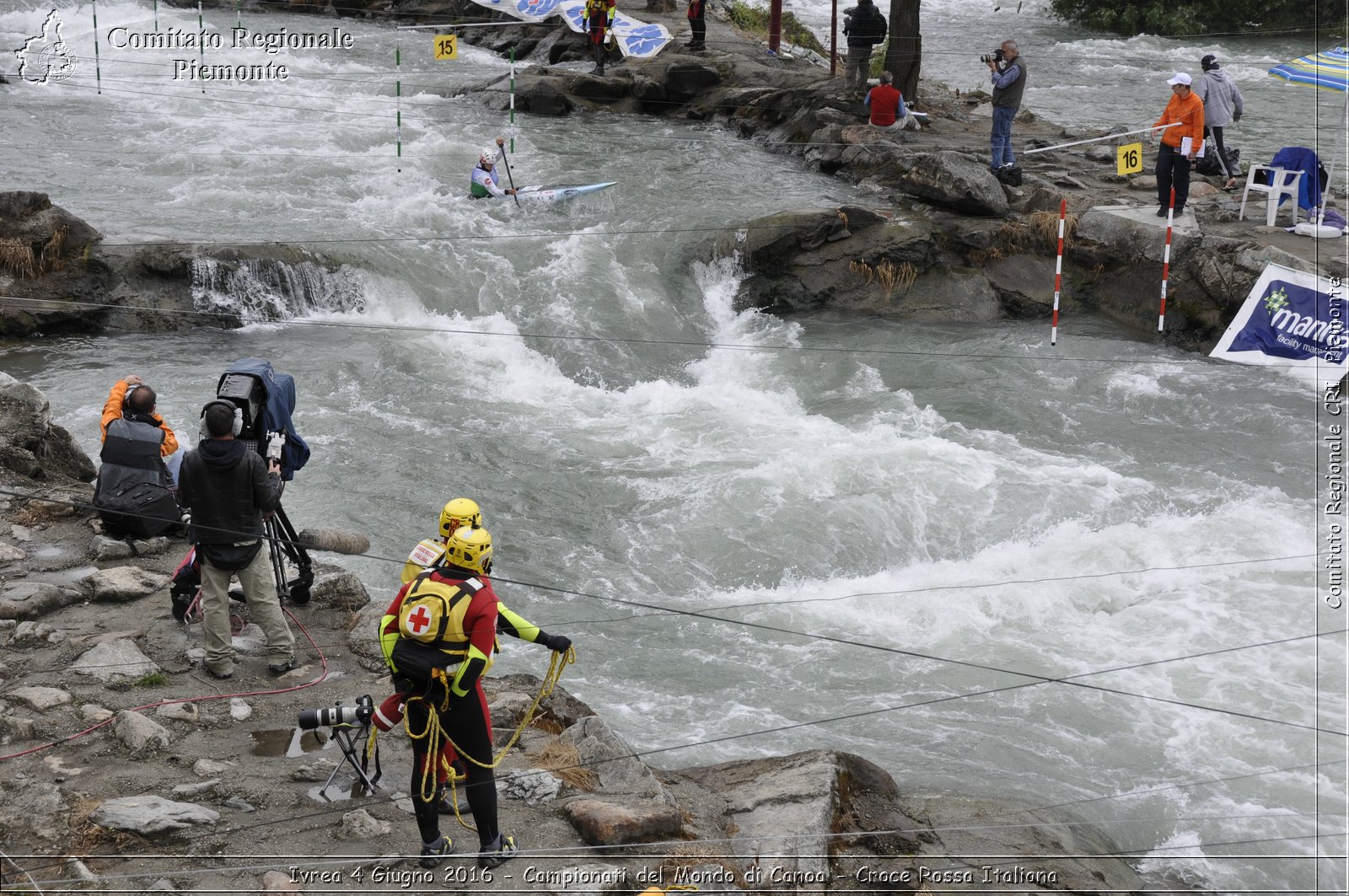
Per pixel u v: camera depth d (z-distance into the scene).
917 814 9.84
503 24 46.19
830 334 23.66
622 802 8.56
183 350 20.67
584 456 18.27
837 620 14.27
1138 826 10.30
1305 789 10.91
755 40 45.75
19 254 20.84
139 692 9.70
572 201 27.42
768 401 20.83
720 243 24.98
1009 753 11.34
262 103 36.22
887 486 17.42
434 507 16.28
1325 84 25.33
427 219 26.11
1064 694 12.53
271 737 9.24
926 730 11.75
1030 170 28.91
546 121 36.72
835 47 37.69
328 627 11.13
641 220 26.58
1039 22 64.75
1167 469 18.28
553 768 8.98
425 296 23.08
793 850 8.27
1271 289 21.50
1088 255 24.62
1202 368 21.88
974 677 12.95
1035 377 21.66
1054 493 17.28
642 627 13.88
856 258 24.81
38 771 8.57
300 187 27.92
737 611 14.38
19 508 12.76
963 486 17.52
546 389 20.83
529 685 10.81
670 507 16.75
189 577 10.68
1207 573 15.13
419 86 39.84
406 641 7.43
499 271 23.81
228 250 21.88
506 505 16.59
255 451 10.63
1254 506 17.00
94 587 11.30
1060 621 14.27
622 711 11.87
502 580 14.65
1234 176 28.30
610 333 22.78
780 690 12.53
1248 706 12.29
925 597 14.74
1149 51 55.59
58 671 9.92
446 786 7.89
